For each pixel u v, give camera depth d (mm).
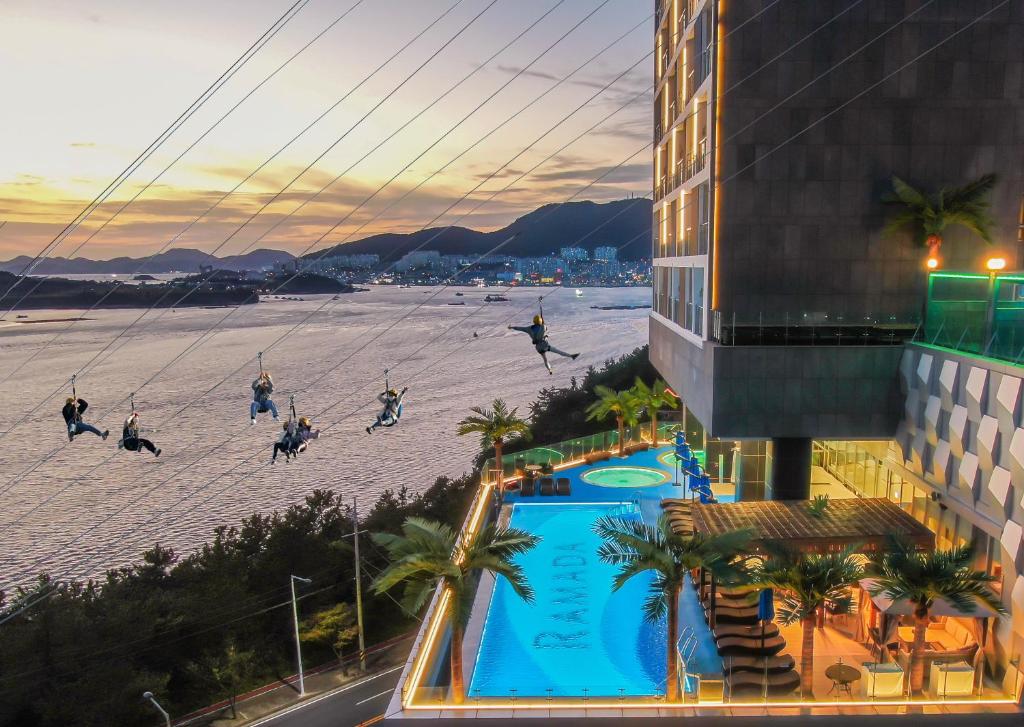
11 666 45781
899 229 31688
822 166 31844
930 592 20359
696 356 35438
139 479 137875
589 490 44438
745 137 31922
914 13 31094
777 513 27344
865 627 24797
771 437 31234
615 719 21203
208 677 47156
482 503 39281
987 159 31500
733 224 32312
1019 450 21125
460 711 21656
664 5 49594
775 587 21344
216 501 122375
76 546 102188
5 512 119000
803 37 31438
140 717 44969
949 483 26078
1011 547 21359
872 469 34094
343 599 59438
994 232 31766
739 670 22078
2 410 194000
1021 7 30938
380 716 44812
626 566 21797
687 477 44000
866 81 31438
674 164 44156
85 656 47031
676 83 44656
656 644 26266
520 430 44531
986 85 31234
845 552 21828
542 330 21125
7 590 87000
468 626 27922
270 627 55188
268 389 19031
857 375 30484
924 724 20453
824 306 32312
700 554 21500
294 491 127000
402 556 23125
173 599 54500
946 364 26078
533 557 34562
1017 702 20812
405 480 132875
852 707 20844
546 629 27656
